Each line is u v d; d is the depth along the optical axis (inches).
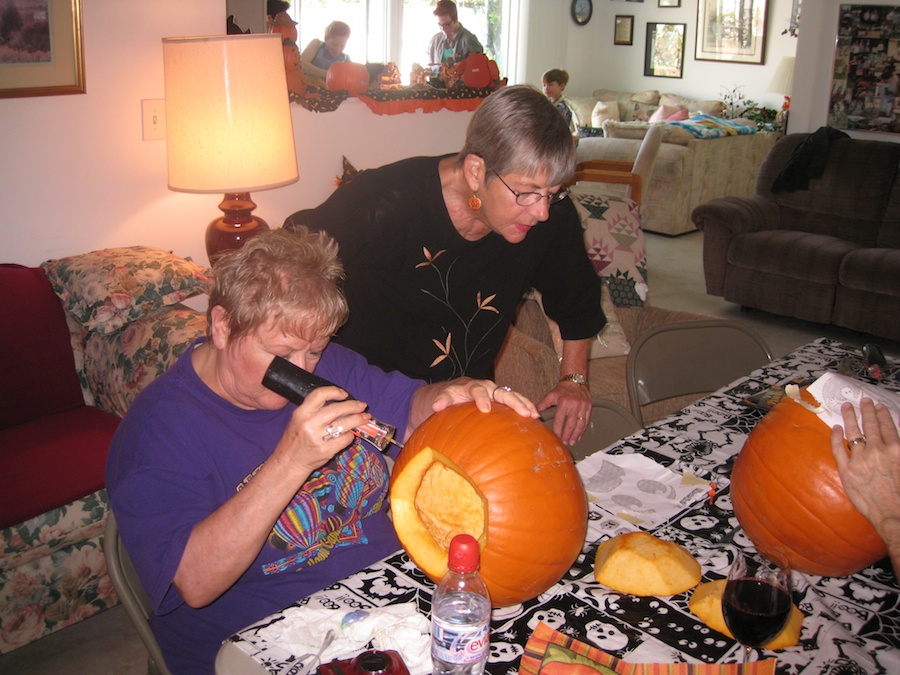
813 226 200.5
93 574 84.8
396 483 42.3
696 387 83.1
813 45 228.5
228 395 46.9
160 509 43.1
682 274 233.0
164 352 91.0
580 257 69.6
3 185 102.6
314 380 40.7
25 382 94.7
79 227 110.6
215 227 113.5
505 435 42.4
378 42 285.6
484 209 56.8
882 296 173.2
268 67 102.4
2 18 96.3
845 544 42.9
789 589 36.3
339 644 38.9
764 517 45.2
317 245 44.9
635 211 130.0
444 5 236.7
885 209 190.5
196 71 98.7
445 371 68.5
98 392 99.3
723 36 358.0
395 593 43.1
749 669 36.8
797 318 188.9
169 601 45.5
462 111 157.2
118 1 107.0
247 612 48.6
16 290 96.6
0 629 79.2
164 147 116.3
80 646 83.7
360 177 62.9
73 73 104.6
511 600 41.5
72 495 81.4
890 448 40.9
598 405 69.7
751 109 342.6
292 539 48.6
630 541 45.1
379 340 66.7
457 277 64.0
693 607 41.9
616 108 363.6
